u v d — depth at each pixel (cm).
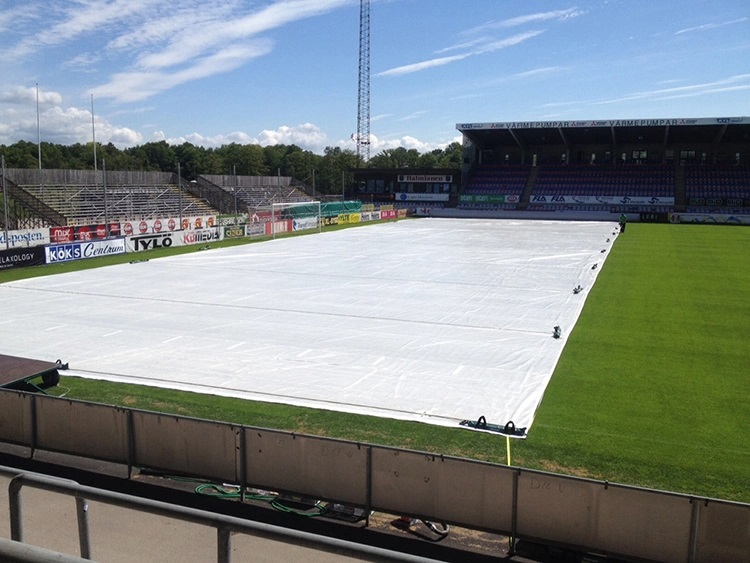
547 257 4191
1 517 823
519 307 2605
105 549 768
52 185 6209
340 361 1834
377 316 2430
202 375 1698
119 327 2227
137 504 380
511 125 8400
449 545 912
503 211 8825
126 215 6262
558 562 874
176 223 5653
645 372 1766
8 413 1220
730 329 2259
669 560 826
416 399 1525
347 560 747
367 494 969
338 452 979
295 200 8975
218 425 1048
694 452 1236
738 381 1689
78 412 1155
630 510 836
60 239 4609
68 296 2788
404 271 3566
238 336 2114
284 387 1605
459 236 5753
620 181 8925
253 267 3716
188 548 774
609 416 1434
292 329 2214
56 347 1964
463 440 1284
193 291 2927
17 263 3609
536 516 883
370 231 6347
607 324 2331
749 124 7381
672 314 2500
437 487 931
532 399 1530
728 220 7562
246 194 8375
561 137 9188
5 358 1559
